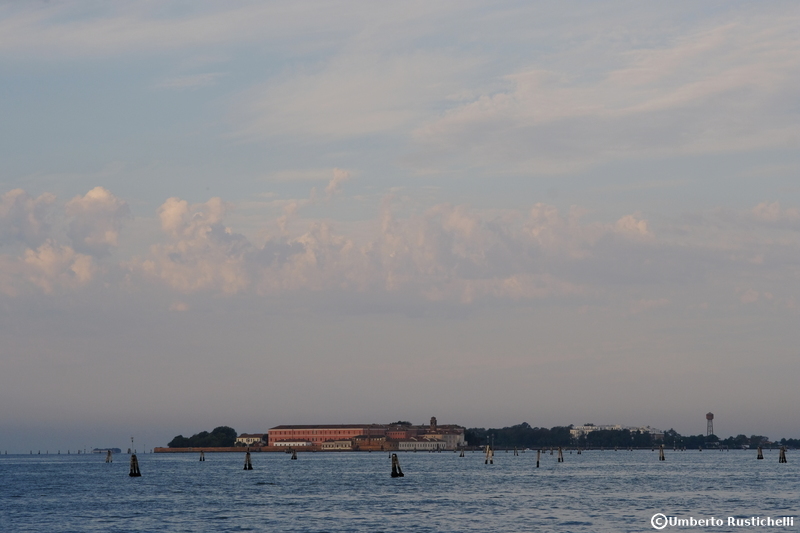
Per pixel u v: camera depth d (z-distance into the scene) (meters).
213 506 134.50
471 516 116.00
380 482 196.38
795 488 165.38
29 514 126.06
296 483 194.88
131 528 108.00
